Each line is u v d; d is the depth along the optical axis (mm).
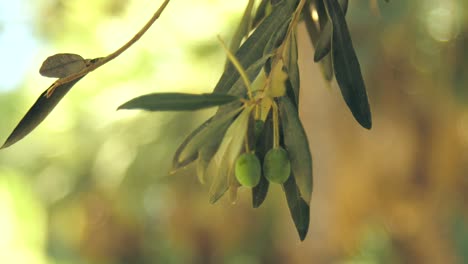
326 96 7949
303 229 1904
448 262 8445
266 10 2168
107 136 8211
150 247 9688
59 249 10250
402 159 7992
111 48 7609
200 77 7547
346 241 8289
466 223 8375
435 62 7418
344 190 8148
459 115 7840
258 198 1936
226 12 7207
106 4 7551
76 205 9141
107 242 9555
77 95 8055
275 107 1814
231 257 9672
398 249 8641
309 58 7703
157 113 8055
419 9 6777
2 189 10656
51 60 1817
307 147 1826
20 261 10945
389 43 7266
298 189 1903
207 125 1812
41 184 9125
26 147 9219
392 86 7727
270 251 9570
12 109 10164
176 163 1820
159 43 7441
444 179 8133
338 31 1940
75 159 8648
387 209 8195
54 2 8406
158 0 7387
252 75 1858
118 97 7891
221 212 9352
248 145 1822
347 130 8047
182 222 9289
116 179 8289
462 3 6957
